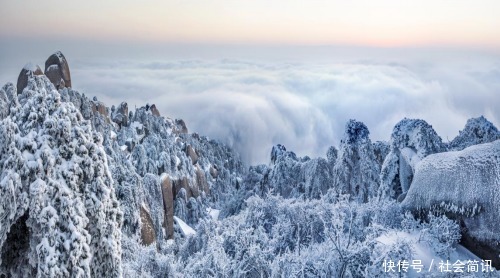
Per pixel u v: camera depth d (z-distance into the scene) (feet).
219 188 322.34
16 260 41.29
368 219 77.25
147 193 185.47
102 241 42.22
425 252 61.62
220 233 91.56
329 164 174.91
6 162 38.91
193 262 79.30
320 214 76.89
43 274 38.52
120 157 183.42
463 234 64.18
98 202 41.98
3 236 38.29
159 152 252.62
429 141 91.50
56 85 248.11
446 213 67.05
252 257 67.00
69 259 39.01
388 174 95.30
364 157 146.10
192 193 263.90
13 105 44.34
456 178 67.10
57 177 40.55
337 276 58.75
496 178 62.54
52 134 41.14
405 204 74.49
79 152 41.83
